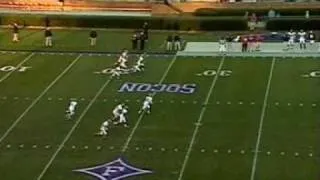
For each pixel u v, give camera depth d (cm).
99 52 8475
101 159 5503
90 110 6488
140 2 11100
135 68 7638
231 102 6638
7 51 8544
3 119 6306
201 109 6475
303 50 8425
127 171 5294
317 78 7294
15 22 10000
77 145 5759
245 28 9638
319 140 5753
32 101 6750
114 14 10719
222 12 10312
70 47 8712
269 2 10644
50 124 6181
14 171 5331
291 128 6006
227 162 5412
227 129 6009
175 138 5853
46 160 5509
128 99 6762
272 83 7181
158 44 8900
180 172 5272
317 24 9519
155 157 5528
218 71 7644
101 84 7225
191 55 8300
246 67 7775
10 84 7256
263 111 6394
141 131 6006
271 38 8888
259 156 5497
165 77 7431
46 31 8819
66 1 11281
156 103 6644
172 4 10881
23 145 5775
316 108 6438
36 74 7588
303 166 5319
